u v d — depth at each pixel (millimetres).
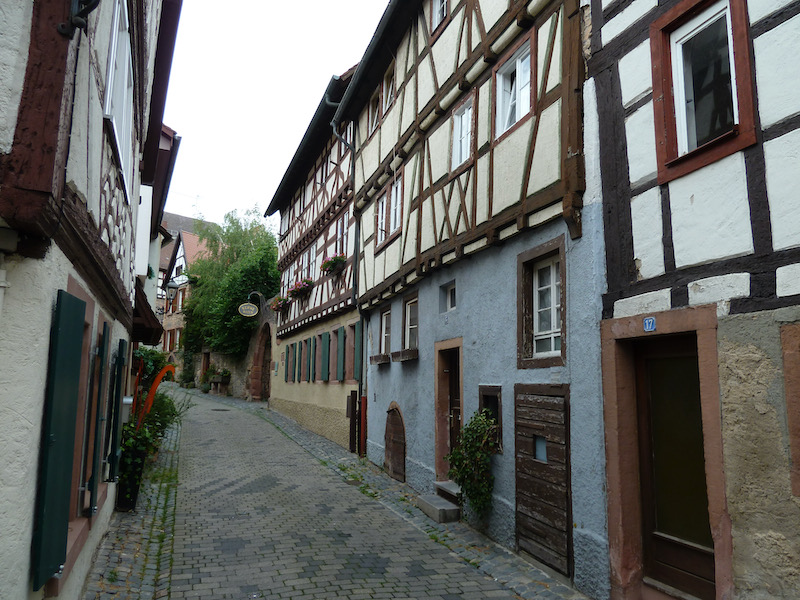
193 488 8969
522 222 5844
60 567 3207
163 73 7625
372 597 4797
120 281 5305
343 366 13625
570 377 5078
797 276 3193
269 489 9070
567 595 4746
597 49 5008
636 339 4438
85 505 4562
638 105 4508
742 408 3463
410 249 9094
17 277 2645
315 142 17047
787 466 3182
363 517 7488
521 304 6023
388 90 11180
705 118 3994
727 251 3646
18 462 2572
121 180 4645
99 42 3271
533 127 5801
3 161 2436
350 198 13656
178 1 7047
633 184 4508
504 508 6113
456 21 7852
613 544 4449
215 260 31422
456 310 7641
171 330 38344
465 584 5133
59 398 2934
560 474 5141
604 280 4789
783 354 3230
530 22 6074
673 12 4199
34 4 2557
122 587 4730
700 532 4008
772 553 3236
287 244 21891
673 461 4254
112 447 5805
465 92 7578
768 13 3463
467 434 6508
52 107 2523
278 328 21750
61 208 2695
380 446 10914
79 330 3266
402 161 9734
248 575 5246
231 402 25625
